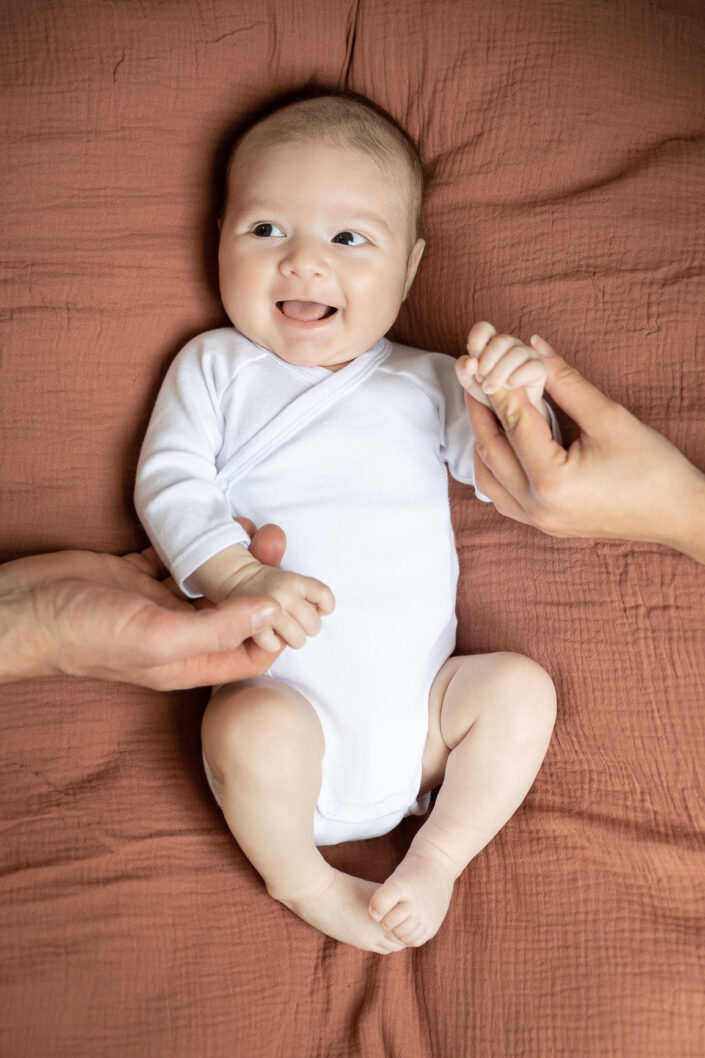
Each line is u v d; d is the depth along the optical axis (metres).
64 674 1.34
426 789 1.51
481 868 1.43
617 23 1.56
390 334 1.71
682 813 1.41
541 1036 1.30
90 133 1.52
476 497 1.57
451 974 1.35
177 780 1.43
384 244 1.48
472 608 1.55
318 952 1.36
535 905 1.38
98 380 1.51
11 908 1.30
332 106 1.51
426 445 1.52
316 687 1.41
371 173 1.48
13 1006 1.24
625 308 1.47
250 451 1.48
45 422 1.48
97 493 1.50
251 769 1.27
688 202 1.49
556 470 1.21
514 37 1.58
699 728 1.40
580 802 1.45
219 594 1.33
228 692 1.33
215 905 1.36
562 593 1.49
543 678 1.42
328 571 1.44
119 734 1.44
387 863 1.47
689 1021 1.29
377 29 1.61
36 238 1.50
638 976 1.32
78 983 1.27
